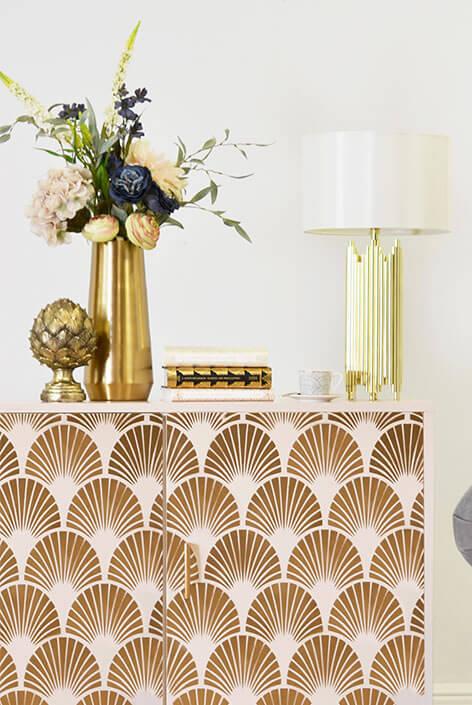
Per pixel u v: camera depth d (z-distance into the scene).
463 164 2.85
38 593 2.23
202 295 2.82
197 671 2.25
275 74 2.81
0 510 2.22
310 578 2.25
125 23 2.79
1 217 2.77
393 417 2.25
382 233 2.59
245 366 2.28
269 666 2.25
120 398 2.31
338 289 2.84
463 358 2.87
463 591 2.87
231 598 2.25
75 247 2.79
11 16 2.77
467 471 2.87
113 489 2.23
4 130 2.33
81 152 2.34
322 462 2.24
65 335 2.21
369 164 2.29
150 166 2.30
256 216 2.82
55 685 2.24
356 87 2.83
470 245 2.86
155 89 2.79
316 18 2.82
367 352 2.35
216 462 2.24
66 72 2.78
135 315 2.32
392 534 2.25
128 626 2.24
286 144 2.82
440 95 2.84
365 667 2.26
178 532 2.24
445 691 2.85
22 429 2.22
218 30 2.80
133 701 2.25
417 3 2.83
